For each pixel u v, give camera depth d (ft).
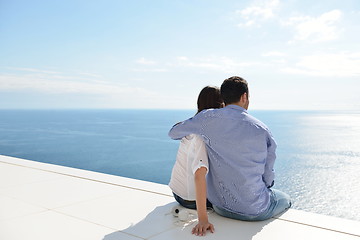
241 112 5.68
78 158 235.40
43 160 226.79
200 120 5.72
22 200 7.57
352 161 183.83
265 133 5.57
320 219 6.13
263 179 6.07
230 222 6.05
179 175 6.53
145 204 7.20
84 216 6.47
